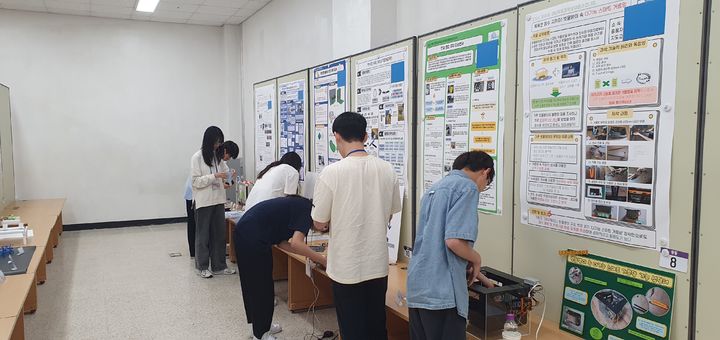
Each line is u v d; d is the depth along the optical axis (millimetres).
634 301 1880
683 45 1690
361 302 2365
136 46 7312
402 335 3125
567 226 2127
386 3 3848
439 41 2869
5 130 5723
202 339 3355
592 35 1985
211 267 4922
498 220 2500
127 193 7422
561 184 2143
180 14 6977
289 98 5035
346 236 2314
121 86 7262
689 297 1710
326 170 2383
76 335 3408
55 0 6160
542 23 2203
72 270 5035
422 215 2092
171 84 7559
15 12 6602
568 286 2133
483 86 2557
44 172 6902
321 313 3855
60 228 6695
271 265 3078
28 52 6699
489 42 2512
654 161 1792
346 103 3930
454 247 1880
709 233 1651
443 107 2852
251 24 7184
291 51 5859
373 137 3555
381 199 2367
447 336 1961
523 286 2158
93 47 7062
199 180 4680
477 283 2221
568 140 2102
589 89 2004
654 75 1774
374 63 3518
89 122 7113
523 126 2320
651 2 1775
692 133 1676
